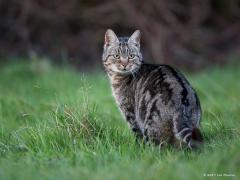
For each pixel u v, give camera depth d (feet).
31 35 84.53
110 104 48.98
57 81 62.28
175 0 84.84
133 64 38.68
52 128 37.24
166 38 81.15
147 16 81.97
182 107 33.47
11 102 48.47
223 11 87.86
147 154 32.99
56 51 81.97
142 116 36.01
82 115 37.65
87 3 84.23
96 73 71.10
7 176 29.81
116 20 82.74
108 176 29.01
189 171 29.43
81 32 84.23
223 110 45.32
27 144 36.24
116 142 36.24
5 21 85.20
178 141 33.30
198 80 62.75
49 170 31.14
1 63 76.69
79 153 33.68
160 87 34.99
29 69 67.97
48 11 83.97
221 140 35.09
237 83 62.69
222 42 83.97
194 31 83.51
